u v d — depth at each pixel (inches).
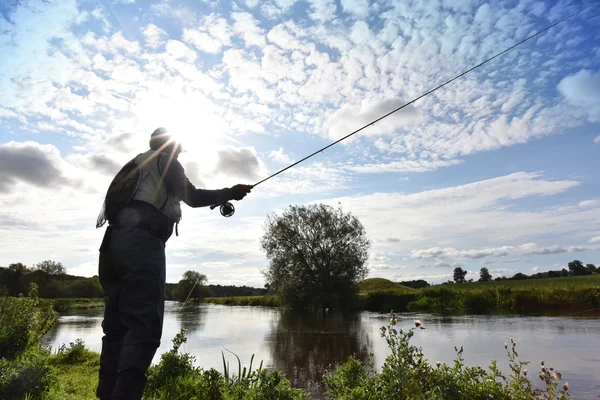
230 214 126.2
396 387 146.3
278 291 1318.9
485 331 527.8
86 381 223.5
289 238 1311.5
